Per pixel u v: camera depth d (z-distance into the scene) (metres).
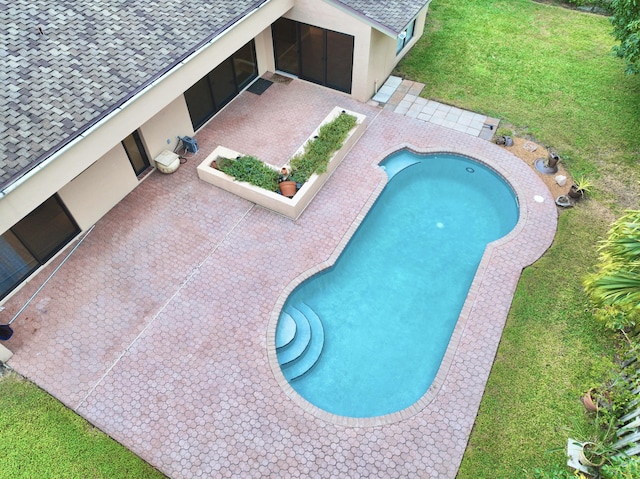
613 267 11.72
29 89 12.91
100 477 11.02
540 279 14.55
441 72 22.02
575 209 16.48
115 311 13.88
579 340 13.23
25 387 12.48
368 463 11.24
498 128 19.39
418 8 18.56
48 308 13.95
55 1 15.27
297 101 20.55
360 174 17.66
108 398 12.29
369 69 19.45
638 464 9.10
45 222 14.30
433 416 11.94
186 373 12.69
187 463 11.27
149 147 16.89
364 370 13.23
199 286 14.40
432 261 15.54
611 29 24.34
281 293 14.22
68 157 12.37
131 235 15.67
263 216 16.25
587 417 11.84
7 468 11.16
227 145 18.56
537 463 11.17
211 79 18.81
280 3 18.19
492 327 13.51
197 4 16.56
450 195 17.48
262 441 11.59
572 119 19.58
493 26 24.67
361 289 14.84
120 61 14.20
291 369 13.16
